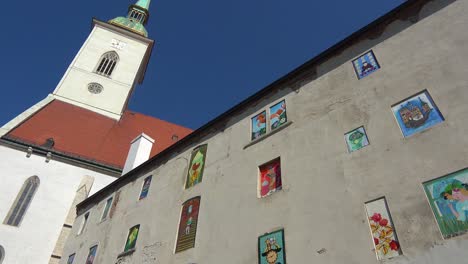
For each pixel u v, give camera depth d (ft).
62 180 105.81
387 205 27.86
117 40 174.19
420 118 30.14
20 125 114.62
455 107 28.37
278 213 35.88
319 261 29.55
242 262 35.81
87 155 116.26
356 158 32.45
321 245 30.22
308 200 33.91
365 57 39.34
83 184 106.93
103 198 73.97
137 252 51.62
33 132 114.62
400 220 26.50
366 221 28.43
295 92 45.29
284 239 33.47
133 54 172.45
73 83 148.46
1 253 88.63
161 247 47.91
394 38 37.70
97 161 114.93
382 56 37.47
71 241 73.82
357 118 35.14
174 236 47.24
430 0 36.81
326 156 35.24
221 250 39.01
